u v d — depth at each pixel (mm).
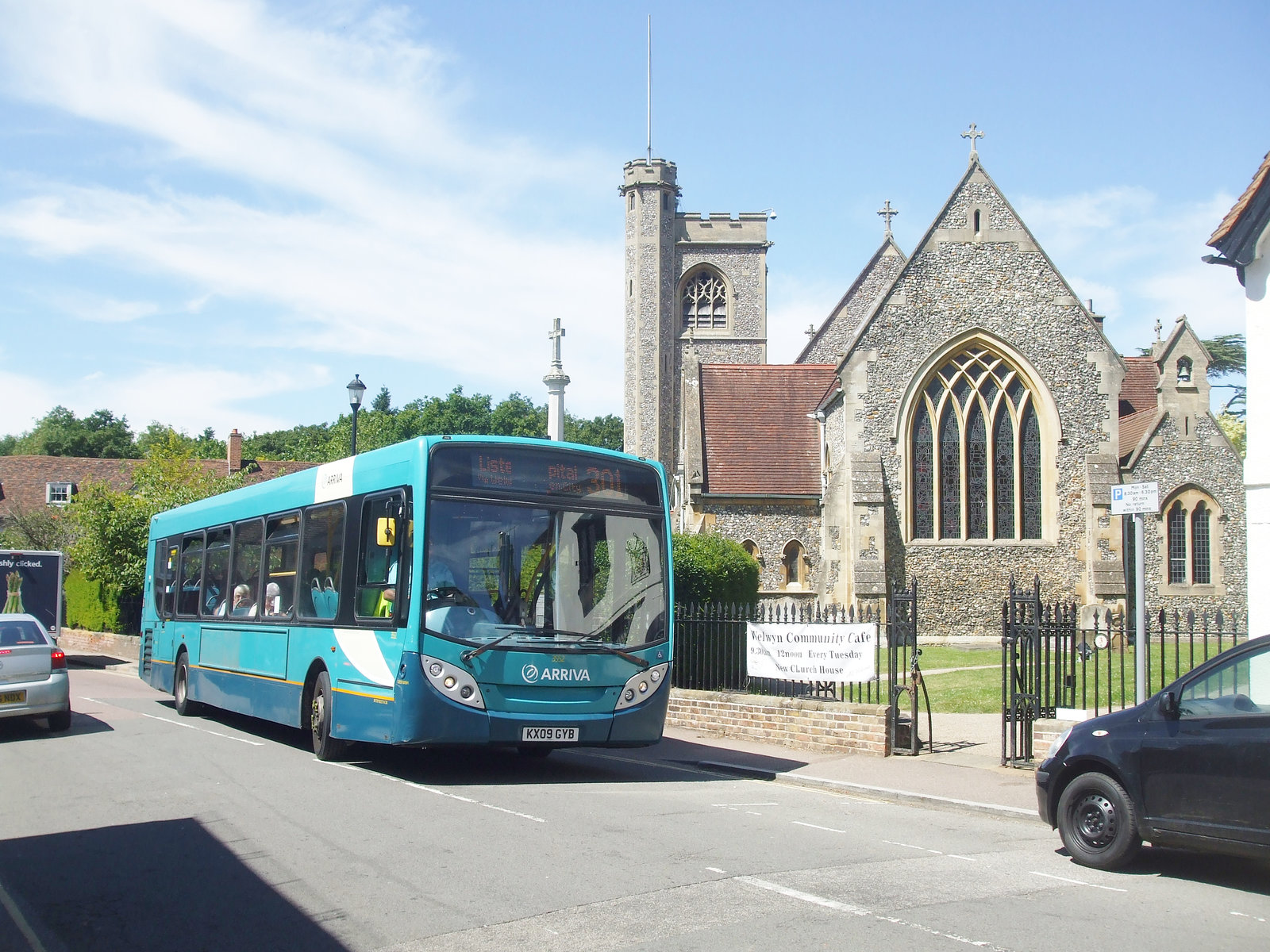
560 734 10859
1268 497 13812
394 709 10484
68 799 9906
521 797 10273
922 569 30188
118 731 15109
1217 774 7195
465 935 5871
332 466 12977
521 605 10914
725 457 34375
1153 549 31328
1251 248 14055
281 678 13523
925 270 30750
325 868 7297
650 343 59688
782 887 6941
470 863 7438
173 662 18281
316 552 12977
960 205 30922
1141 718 7750
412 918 6168
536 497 11258
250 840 8133
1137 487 10695
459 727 10445
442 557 10688
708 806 10055
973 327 30516
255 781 10852
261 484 15375
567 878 7055
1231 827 7098
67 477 61031
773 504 33406
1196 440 31703
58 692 14711
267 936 5875
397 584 10766
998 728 15328
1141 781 7574
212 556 16812
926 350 30547
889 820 9648
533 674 10750
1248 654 7375
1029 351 30469
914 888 7047
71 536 41969
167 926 6070
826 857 7910
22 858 7680
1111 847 7676
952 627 30062
